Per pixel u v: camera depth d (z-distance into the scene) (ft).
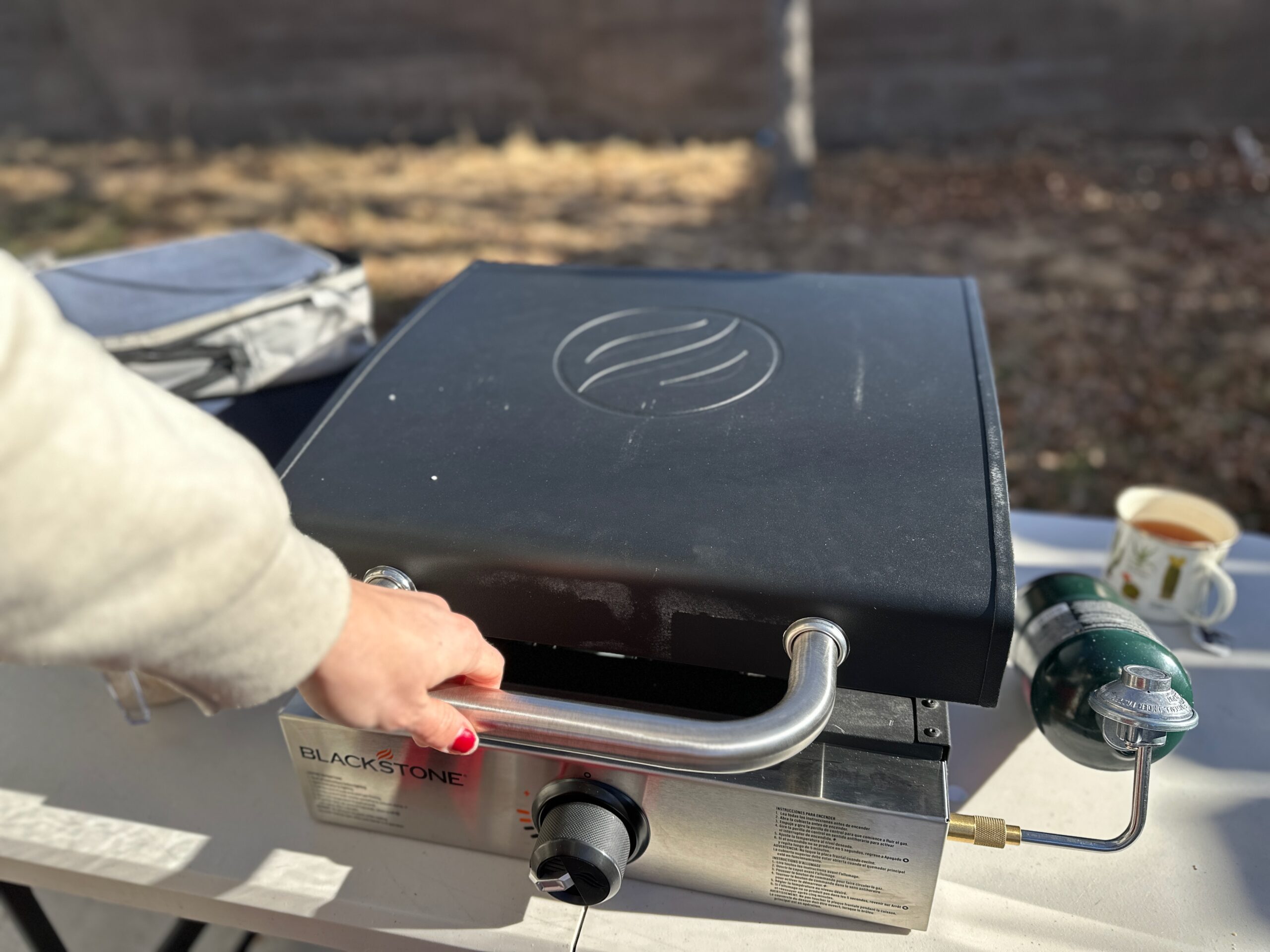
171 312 2.74
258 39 23.54
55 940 2.43
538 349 2.42
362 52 23.21
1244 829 2.11
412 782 1.94
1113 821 2.14
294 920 1.97
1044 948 1.85
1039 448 8.80
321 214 17.24
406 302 12.70
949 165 18.71
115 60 24.49
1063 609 2.22
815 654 1.59
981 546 1.69
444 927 1.90
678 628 1.74
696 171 19.21
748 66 21.70
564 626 1.82
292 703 1.95
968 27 20.33
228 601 1.23
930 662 1.65
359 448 2.04
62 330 1.13
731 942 1.87
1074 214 15.30
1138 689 1.83
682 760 1.48
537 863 1.75
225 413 2.79
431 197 18.15
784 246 14.30
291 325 2.82
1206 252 13.12
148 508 1.14
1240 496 7.97
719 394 2.18
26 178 21.12
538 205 17.30
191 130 25.14
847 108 21.68
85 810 2.19
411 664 1.48
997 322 11.27
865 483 1.85
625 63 22.15
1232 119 20.16
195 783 2.27
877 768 1.75
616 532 1.77
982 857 2.06
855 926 1.90
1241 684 2.50
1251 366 9.84
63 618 1.16
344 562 1.85
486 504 1.86
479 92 23.21
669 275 2.85
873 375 2.23
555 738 1.56
